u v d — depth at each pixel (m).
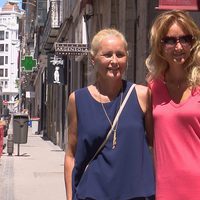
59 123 27.78
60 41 28.38
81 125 3.74
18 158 19.47
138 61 10.80
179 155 3.50
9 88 130.62
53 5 28.38
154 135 3.64
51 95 34.53
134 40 11.67
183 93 3.61
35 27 50.19
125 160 3.61
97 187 3.62
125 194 3.59
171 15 3.71
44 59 37.78
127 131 3.63
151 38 3.79
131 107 3.69
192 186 3.45
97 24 16.12
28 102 73.69
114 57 3.72
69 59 24.08
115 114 3.68
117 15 13.66
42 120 43.91
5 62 133.88
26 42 73.75
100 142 3.67
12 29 135.88
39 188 11.81
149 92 3.74
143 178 3.62
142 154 3.65
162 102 3.64
